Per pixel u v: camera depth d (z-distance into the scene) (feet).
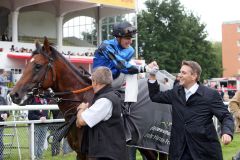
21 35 104.99
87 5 102.42
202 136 11.67
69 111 14.26
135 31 14.55
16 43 94.32
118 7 108.27
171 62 149.89
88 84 14.57
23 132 23.00
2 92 28.19
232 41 198.18
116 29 14.44
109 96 11.25
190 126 11.75
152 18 154.81
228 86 92.63
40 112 23.32
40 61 13.75
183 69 12.00
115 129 11.36
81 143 12.58
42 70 13.73
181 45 153.89
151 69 13.28
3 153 22.26
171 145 12.20
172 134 12.19
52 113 24.80
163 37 155.53
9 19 99.09
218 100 11.85
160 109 16.38
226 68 199.21
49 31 110.93
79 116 11.55
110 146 11.19
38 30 109.09
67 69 14.21
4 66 82.28
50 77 13.88
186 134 11.78
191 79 11.96
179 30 154.61
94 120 11.09
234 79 99.45
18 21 105.19
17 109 21.35
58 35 104.17
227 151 28.32
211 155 11.73
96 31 115.85
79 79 14.40
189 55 153.48
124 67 14.01
